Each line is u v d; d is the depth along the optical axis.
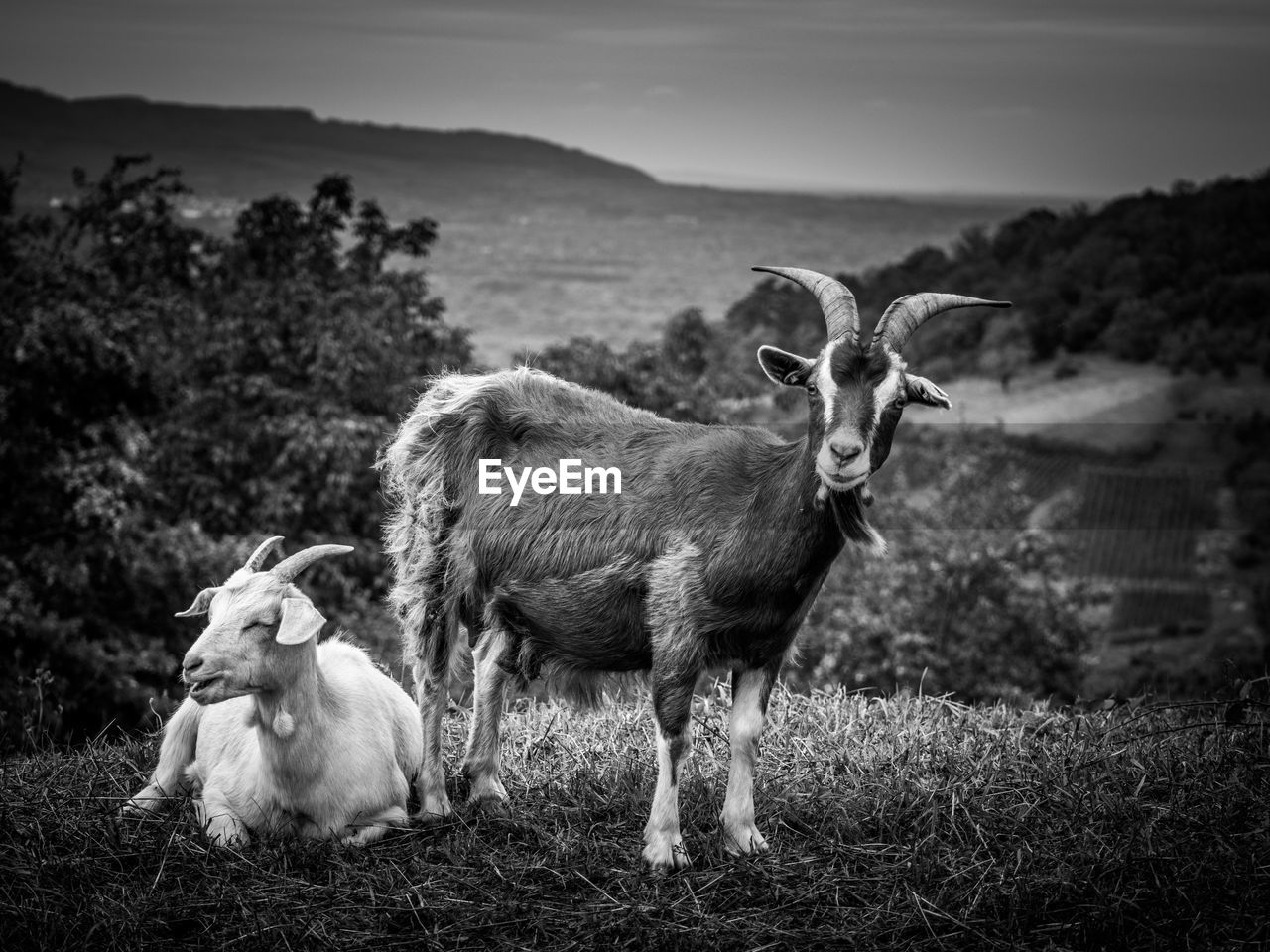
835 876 4.70
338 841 5.11
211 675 4.78
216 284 26.47
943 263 62.09
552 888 4.68
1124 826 4.95
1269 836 4.79
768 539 4.90
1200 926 4.20
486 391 5.70
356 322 24.02
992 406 51.53
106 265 24.16
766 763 5.96
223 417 22.72
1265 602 35.38
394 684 5.86
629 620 5.24
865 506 4.81
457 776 5.93
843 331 4.85
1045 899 4.40
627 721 6.61
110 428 19.77
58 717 7.66
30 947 4.31
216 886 4.68
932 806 5.18
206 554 19.77
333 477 21.38
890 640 21.19
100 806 5.48
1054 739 6.22
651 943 4.26
